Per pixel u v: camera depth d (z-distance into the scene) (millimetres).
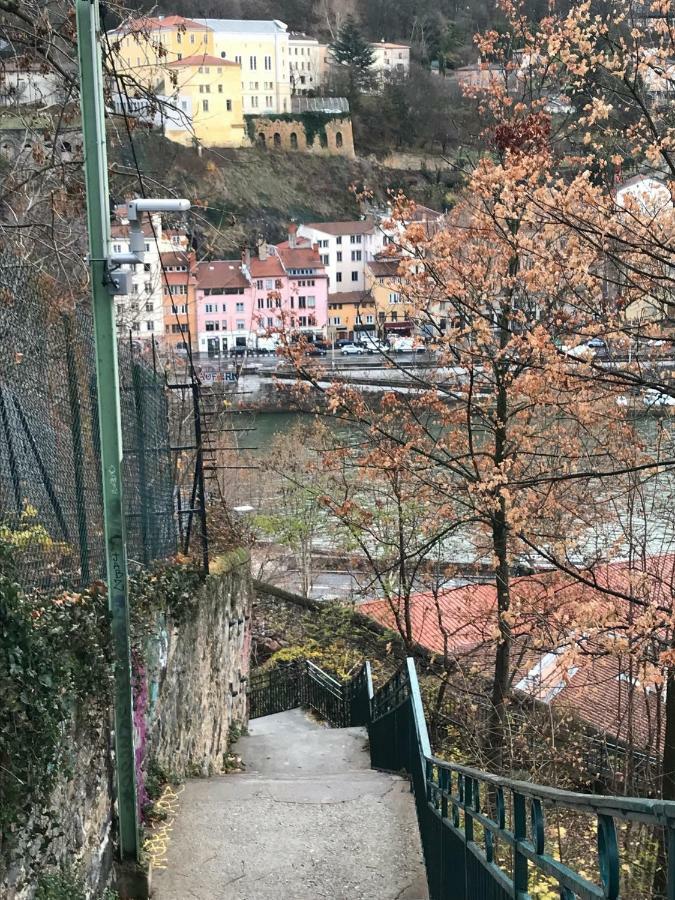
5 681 4293
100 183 5926
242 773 11312
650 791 12148
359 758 12320
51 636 5207
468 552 18625
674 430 13125
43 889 4590
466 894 5117
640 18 9539
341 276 93250
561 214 9461
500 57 12469
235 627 14000
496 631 11383
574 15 9758
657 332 10633
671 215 10039
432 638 19844
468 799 5051
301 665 21469
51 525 6020
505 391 12383
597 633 9656
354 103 114375
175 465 12008
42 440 5961
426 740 7348
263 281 82000
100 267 5988
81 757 5535
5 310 5293
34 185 11219
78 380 6699
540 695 15188
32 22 9180
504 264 12117
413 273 12555
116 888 6242
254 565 33031
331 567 33750
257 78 110250
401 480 14344
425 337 13688
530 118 11234
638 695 15531
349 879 6715
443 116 111625
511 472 12664
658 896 8898
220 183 94188
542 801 3318
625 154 10062
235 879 6672
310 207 103000
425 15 122438
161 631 8539
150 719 7941
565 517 14227
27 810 4379
